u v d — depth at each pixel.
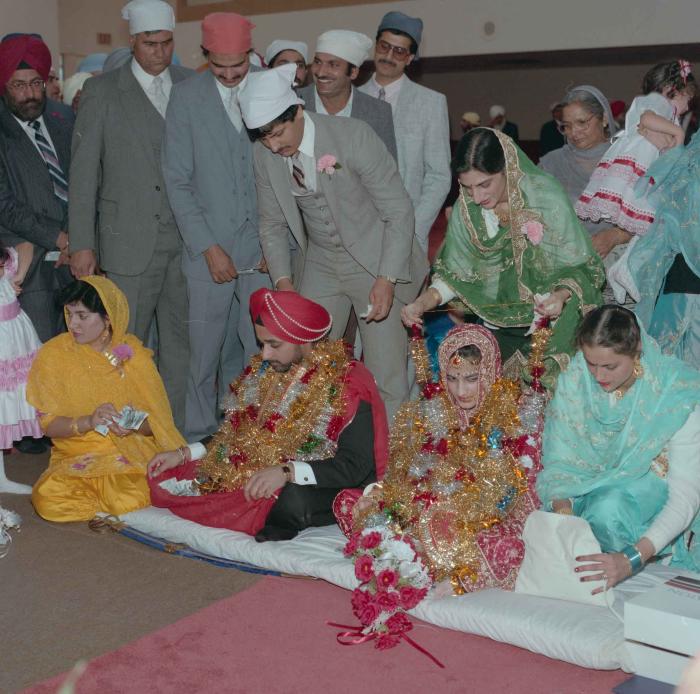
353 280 4.51
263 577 3.70
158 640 3.20
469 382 3.47
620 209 4.35
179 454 4.18
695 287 4.05
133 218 4.93
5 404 4.57
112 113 4.87
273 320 3.84
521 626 3.09
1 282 4.62
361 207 4.35
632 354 3.20
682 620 2.79
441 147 5.25
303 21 10.53
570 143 4.96
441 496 3.45
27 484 4.81
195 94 4.75
